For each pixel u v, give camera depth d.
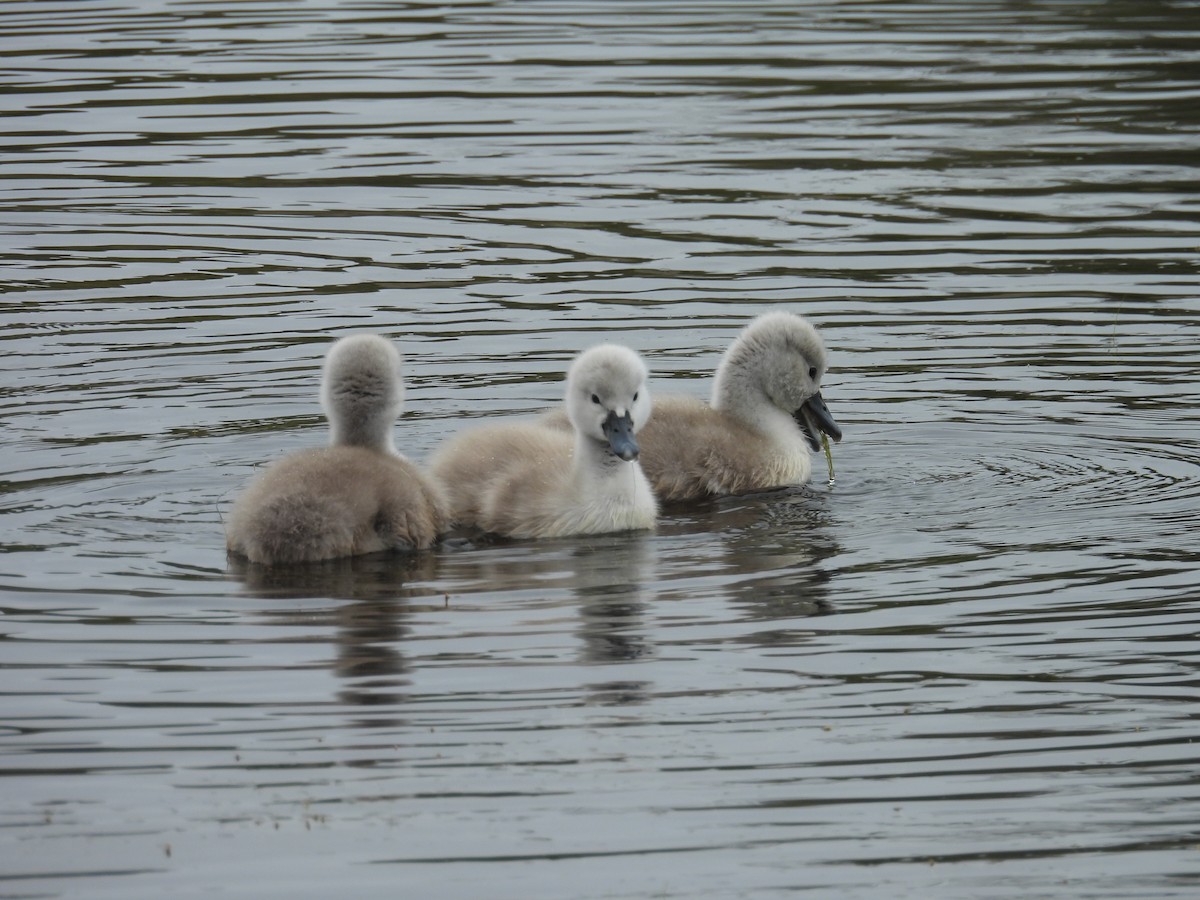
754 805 9.42
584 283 20.91
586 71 30.88
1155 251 21.80
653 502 14.45
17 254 22.03
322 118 28.14
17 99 29.03
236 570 12.82
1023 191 24.39
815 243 22.30
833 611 12.04
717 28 34.25
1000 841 9.12
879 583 12.61
